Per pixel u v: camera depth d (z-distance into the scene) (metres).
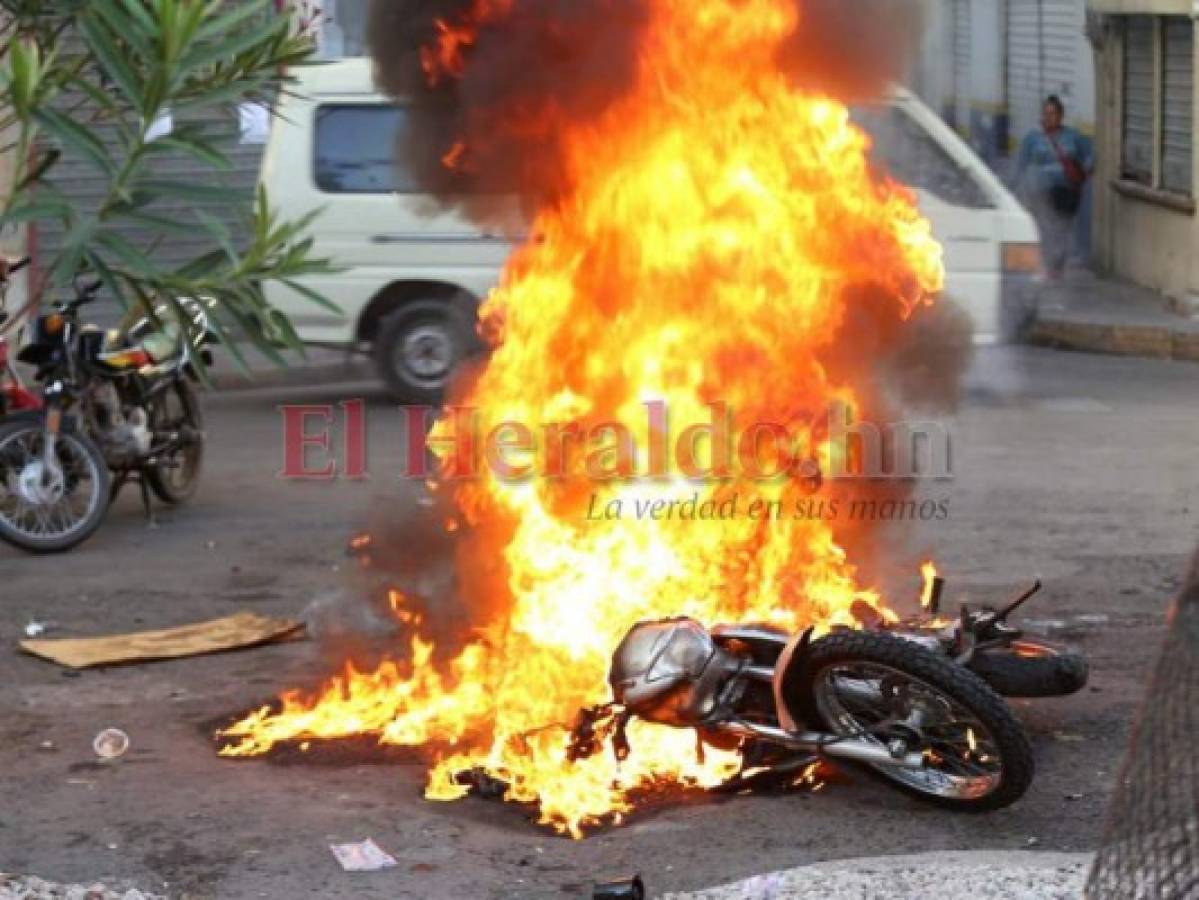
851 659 5.56
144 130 4.92
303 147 13.15
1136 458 11.37
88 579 8.88
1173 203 17.84
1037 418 12.71
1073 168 19.39
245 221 5.38
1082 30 20.64
